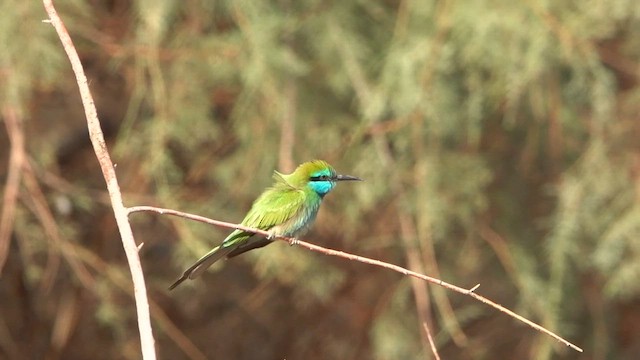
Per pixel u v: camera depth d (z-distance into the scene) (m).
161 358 16.67
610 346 16.56
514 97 12.91
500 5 12.91
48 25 12.53
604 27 13.30
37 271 13.52
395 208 14.47
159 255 15.80
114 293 15.47
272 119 13.55
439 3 13.43
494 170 15.36
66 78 14.77
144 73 13.27
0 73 12.61
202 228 13.20
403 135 13.48
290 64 12.97
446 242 15.17
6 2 12.34
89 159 15.82
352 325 16.50
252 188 13.71
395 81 13.06
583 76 13.36
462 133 14.24
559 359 16.36
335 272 14.62
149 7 12.55
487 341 16.47
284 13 13.85
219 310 16.91
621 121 14.51
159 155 12.75
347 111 14.45
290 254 13.39
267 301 16.86
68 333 15.84
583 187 13.69
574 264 15.38
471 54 12.80
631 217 13.30
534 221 15.54
